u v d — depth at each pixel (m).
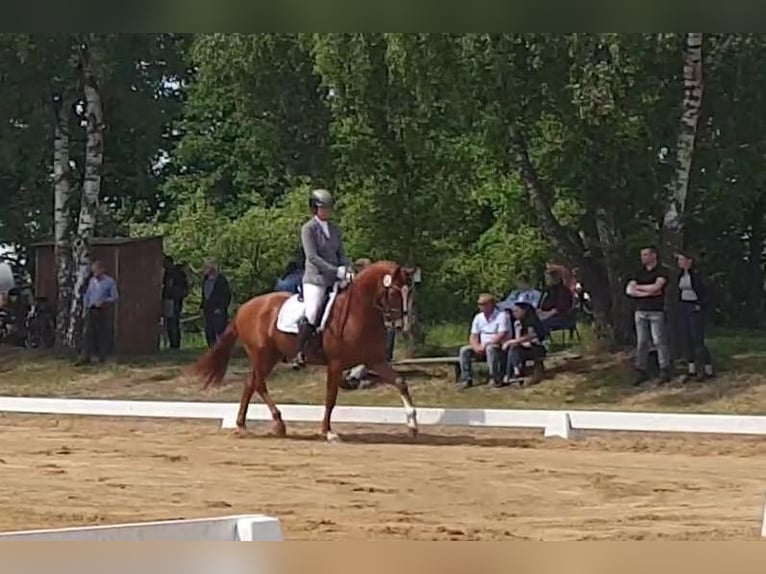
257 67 18.81
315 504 7.92
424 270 20.45
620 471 9.37
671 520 7.39
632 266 18.69
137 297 20.05
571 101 16.83
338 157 20.06
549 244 20.05
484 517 7.50
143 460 9.87
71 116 22.86
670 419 11.70
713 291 21.50
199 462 9.77
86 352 19.17
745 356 17.58
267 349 11.63
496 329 16.38
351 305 11.15
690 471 9.41
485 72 16.50
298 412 12.57
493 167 19.69
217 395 17.42
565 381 16.78
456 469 9.41
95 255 20.12
